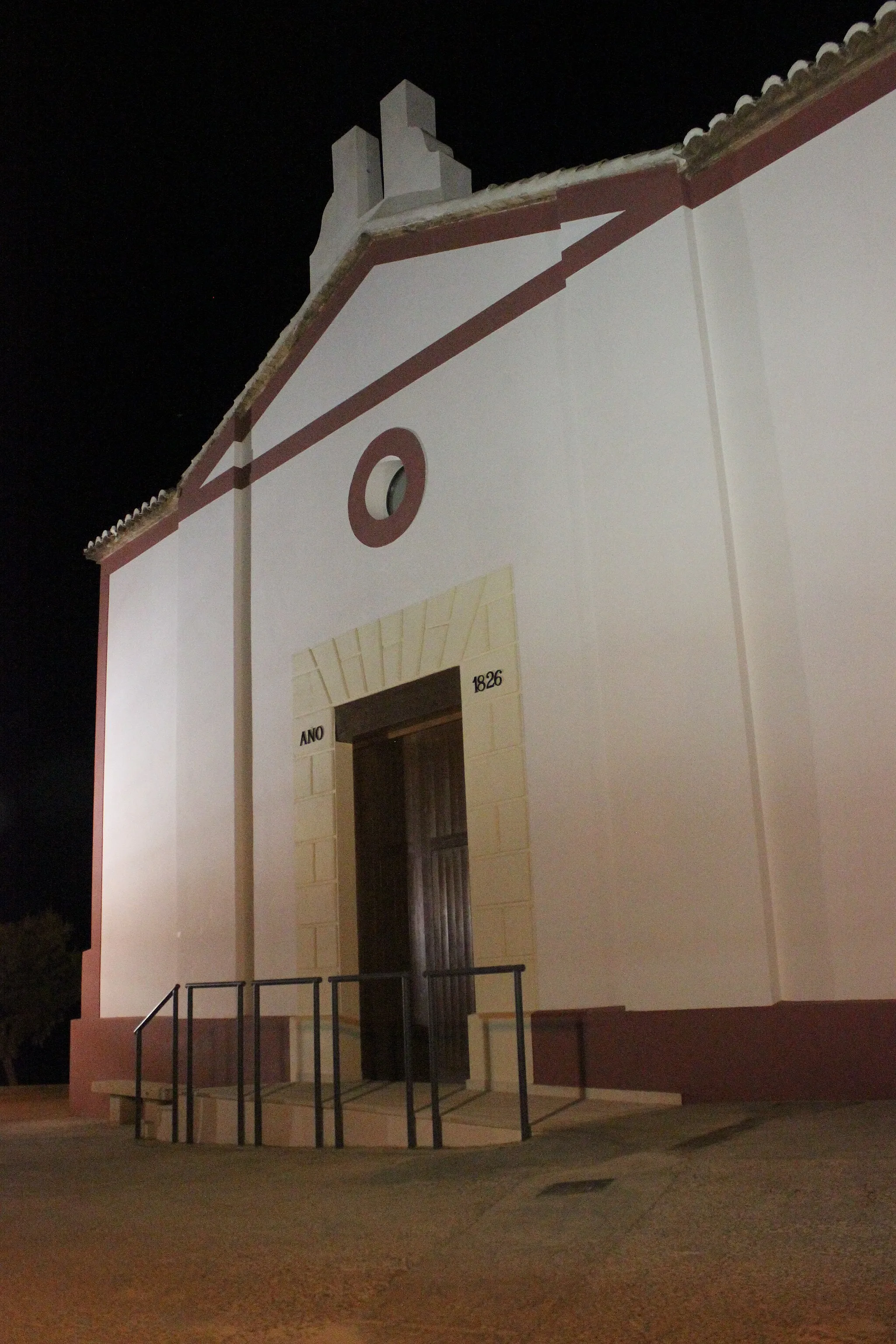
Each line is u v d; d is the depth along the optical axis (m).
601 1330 3.11
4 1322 3.68
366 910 9.84
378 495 10.18
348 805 10.03
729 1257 3.52
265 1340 3.33
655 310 7.76
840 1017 6.27
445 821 9.33
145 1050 11.59
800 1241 3.56
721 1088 6.63
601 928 7.58
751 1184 4.27
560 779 8.02
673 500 7.43
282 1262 4.12
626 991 7.20
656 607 7.41
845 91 7.14
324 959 9.76
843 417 6.86
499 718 8.51
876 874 6.34
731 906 6.77
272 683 10.87
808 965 6.52
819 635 6.77
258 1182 5.96
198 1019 10.78
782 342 7.20
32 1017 19.84
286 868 10.34
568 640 8.15
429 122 10.69
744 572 7.14
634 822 7.31
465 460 9.20
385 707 9.64
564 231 8.49
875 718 6.47
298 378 11.20
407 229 9.98
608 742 7.52
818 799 6.63
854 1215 3.73
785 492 7.04
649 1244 3.75
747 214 7.52
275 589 11.02
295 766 10.42
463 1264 3.84
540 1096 7.55
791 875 6.66
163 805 12.13
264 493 11.39
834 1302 3.06
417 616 9.38
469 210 9.44
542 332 8.80
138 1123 9.24
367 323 10.41
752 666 7.01
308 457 10.89
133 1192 6.05
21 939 20.25
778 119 7.43
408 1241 4.21
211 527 11.87
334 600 10.29
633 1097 7.02
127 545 13.58
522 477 8.72
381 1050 9.46
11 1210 5.74
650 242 7.89
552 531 8.41
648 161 7.94
